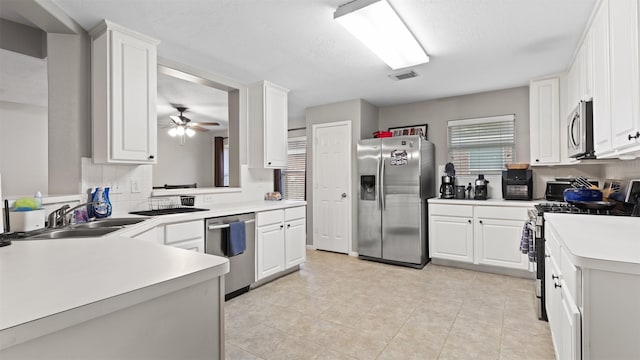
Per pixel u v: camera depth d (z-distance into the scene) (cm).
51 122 230
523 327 232
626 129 153
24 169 459
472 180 421
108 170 254
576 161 308
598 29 203
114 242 128
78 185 233
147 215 242
